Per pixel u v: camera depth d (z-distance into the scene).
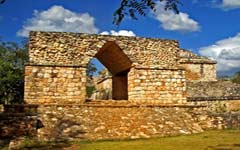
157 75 20.80
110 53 22.22
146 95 20.47
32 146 13.38
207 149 12.65
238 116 19.45
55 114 16.77
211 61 34.28
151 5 6.82
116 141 14.73
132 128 16.30
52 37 19.31
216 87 29.70
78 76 19.38
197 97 26.81
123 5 6.93
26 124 15.16
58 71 19.05
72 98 19.11
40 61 18.83
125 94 24.44
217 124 18.86
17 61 30.20
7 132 14.91
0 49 29.50
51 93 18.75
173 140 14.89
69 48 19.52
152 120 17.45
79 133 15.15
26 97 18.31
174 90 20.95
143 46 20.92
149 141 14.70
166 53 21.34
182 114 18.92
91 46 19.94
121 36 20.61
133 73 20.53
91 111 17.53
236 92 28.66
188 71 33.47
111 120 16.80
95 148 12.93
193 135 16.45
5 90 27.97
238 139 14.88
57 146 13.40
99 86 40.59
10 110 17.20
